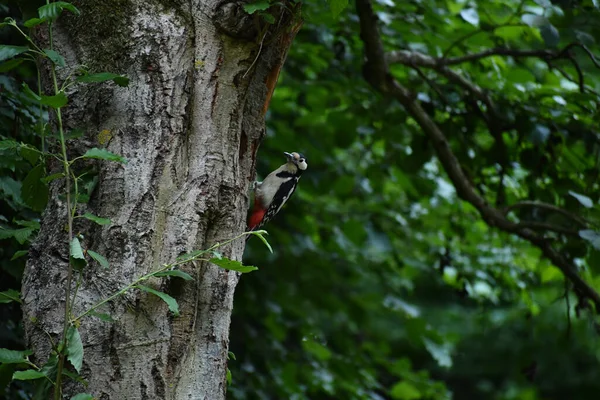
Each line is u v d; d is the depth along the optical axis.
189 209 6.04
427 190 13.99
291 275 15.02
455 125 12.53
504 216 11.92
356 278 16.23
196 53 6.25
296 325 14.95
